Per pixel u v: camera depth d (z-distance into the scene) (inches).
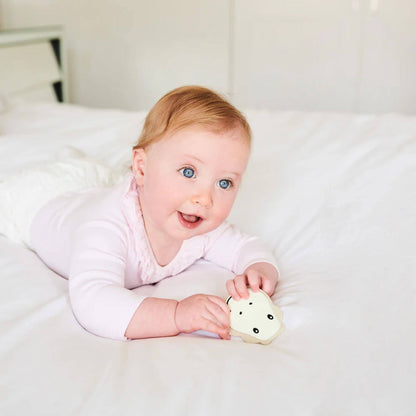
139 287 35.7
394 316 29.5
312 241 39.3
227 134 29.9
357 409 22.6
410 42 112.0
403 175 48.3
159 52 126.1
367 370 25.1
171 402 22.6
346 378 24.5
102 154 55.9
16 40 95.9
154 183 30.8
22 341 27.3
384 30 112.7
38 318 29.4
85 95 133.0
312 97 121.8
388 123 63.0
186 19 122.6
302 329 28.9
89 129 64.4
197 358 25.5
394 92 116.3
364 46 115.0
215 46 123.3
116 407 22.4
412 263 35.3
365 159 52.3
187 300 28.9
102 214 33.5
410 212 42.2
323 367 25.2
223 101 31.8
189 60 125.5
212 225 30.9
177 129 30.0
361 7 112.6
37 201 40.5
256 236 41.1
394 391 23.7
